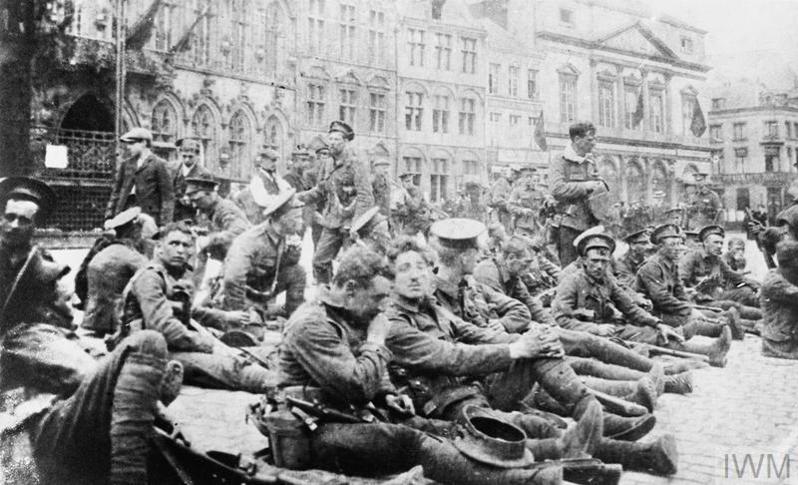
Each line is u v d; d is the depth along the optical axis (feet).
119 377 12.48
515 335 19.61
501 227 41.73
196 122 85.40
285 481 13.52
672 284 33.06
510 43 117.50
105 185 62.28
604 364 22.91
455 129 122.11
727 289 40.04
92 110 72.59
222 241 36.86
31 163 56.70
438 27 119.65
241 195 43.27
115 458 12.14
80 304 27.81
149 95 78.23
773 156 80.28
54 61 60.70
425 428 15.74
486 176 120.98
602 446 16.69
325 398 14.83
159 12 81.00
